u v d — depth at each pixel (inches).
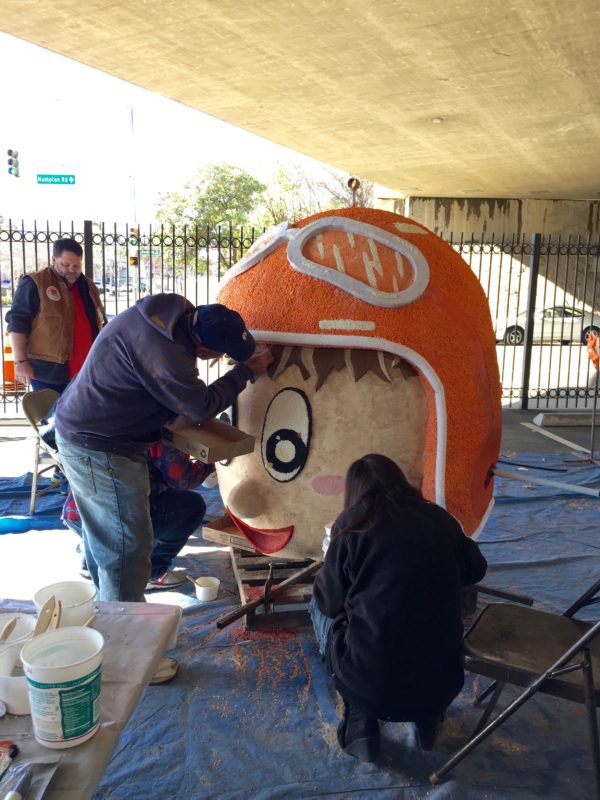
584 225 714.2
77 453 119.1
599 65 296.8
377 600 91.6
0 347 352.2
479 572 99.0
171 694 118.4
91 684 54.9
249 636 136.9
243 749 105.3
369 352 123.6
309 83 330.0
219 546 185.5
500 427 136.8
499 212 705.6
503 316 717.9
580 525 205.8
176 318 113.2
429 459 123.6
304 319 121.5
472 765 102.3
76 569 172.6
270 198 1285.7
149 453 143.9
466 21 249.3
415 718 93.7
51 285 212.1
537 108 368.2
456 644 94.5
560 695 91.4
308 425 125.0
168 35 266.5
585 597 112.3
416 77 317.1
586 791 98.1
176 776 99.7
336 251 125.4
